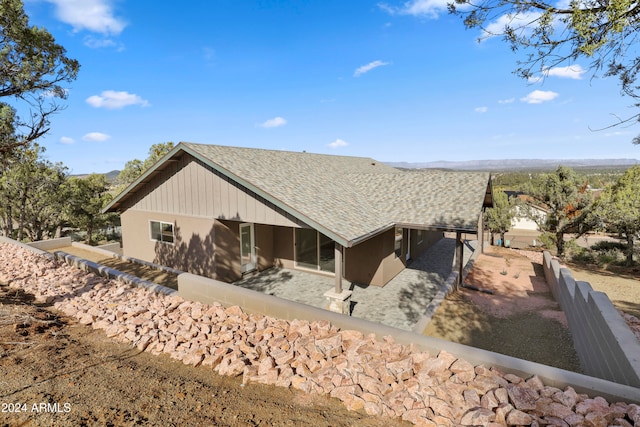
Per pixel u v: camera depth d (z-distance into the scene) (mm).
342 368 5430
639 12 3941
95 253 17281
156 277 12938
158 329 7461
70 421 4266
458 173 15492
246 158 13992
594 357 6211
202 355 6270
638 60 4547
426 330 8781
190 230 13547
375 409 4586
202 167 12891
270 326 7043
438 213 12156
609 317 5754
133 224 16031
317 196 12328
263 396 5066
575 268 18031
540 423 3912
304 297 11766
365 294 12133
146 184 15062
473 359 5086
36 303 9211
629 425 3721
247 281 13547
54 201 24844
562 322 9234
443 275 14578
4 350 6066
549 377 4527
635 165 19688
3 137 9188
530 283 13445
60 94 9398
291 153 18531
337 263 9852
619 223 17688
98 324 7801
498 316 9734
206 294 8641
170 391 5156
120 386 5238
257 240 14680
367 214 12258
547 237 22328
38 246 17938
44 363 5789
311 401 4926
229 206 12297
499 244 29109
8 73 8586
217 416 4520
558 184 22250
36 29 8805
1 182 22234
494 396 4387
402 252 15289
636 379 4273
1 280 11195
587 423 3809
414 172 16797
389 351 5547
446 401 4484
